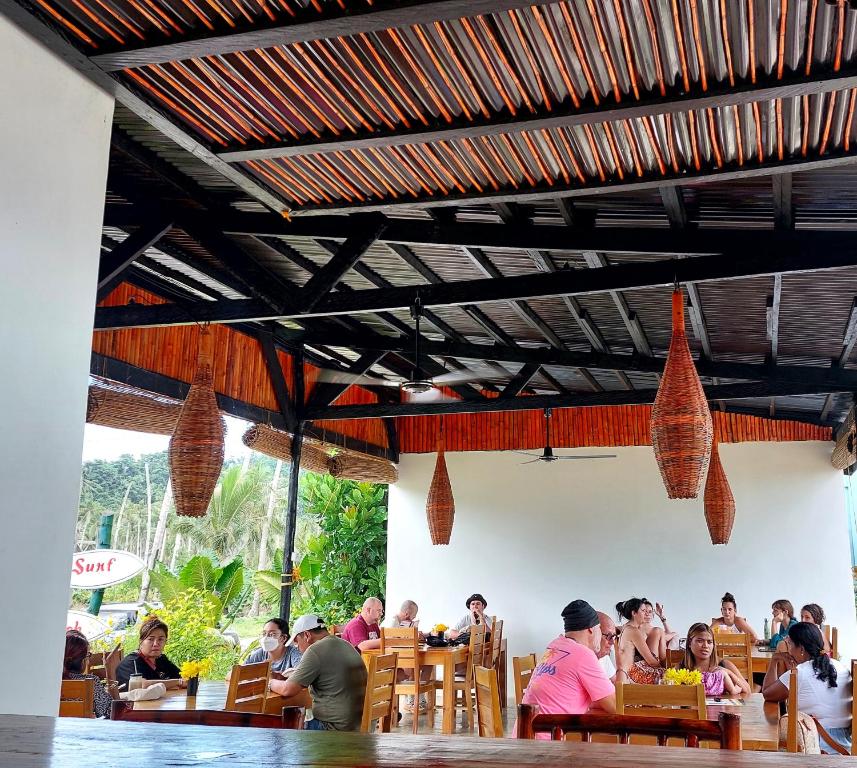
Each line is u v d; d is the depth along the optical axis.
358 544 12.91
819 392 7.33
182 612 10.62
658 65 2.55
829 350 6.67
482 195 3.54
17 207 2.35
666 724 1.98
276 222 5.15
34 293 2.39
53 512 2.41
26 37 2.42
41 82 2.47
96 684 4.58
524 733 2.07
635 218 4.44
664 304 6.11
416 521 11.57
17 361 2.32
